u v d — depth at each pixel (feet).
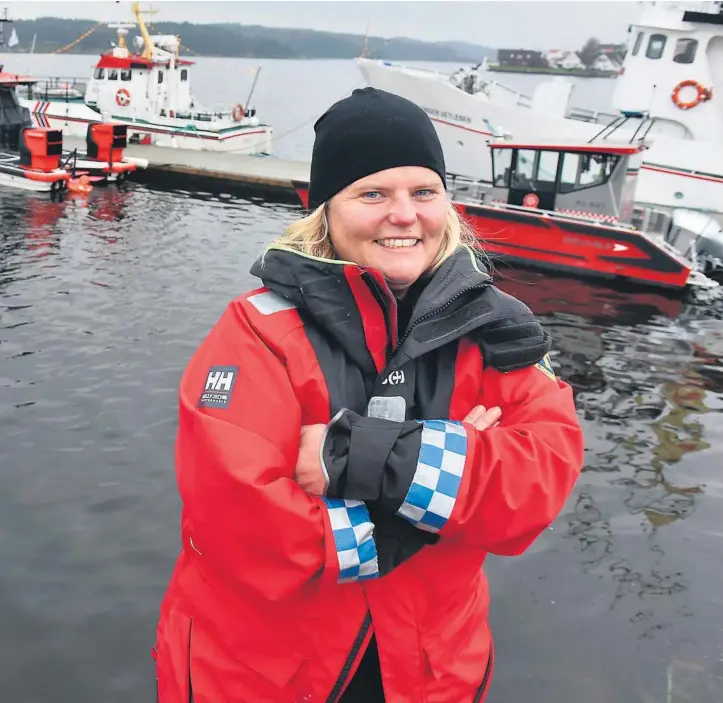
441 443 4.90
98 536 15.37
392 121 5.10
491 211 43.70
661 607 13.96
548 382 5.66
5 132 74.02
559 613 13.60
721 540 16.43
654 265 40.34
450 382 5.45
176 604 5.94
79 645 12.45
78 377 23.41
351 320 5.23
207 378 5.23
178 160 72.59
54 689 11.53
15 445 18.85
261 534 4.77
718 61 60.13
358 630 5.36
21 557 14.56
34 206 52.70
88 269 36.76
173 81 82.69
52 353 25.38
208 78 282.56
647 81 61.26
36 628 12.76
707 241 45.42
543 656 12.46
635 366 28.96
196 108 87.66
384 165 5.10
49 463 18.07
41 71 288.71
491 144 44.55
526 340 5.54
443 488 4.80
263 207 58.59
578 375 27.55
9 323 28.17
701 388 26.73
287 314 5.30
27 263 37.27
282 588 4.84
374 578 4.97
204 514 4.90
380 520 5.05
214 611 5.51
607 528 16.63
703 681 12.07
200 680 5.55
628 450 20.92
